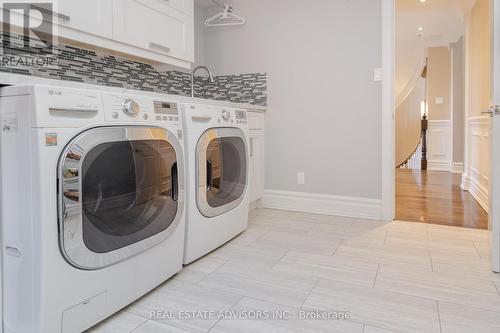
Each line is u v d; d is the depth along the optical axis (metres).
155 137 1.61
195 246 2.02
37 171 1.13
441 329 1.35
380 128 2.96
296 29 3.23
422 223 2.85
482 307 1.51
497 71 1.84
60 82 1.33
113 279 1.43
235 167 2.43
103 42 1.96
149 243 1.60
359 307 1.52
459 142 5.91
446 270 1.91
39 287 1.16
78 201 1.24
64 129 1.20
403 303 1.55
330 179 3.17
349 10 3.01
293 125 3.29
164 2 2.38
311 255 2.14
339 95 3.10
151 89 2.93
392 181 2.95
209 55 3.63
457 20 5.20
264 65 3.38
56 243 1.19
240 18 3.36
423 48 6.70
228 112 2.32
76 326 1.28
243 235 2.54
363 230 2.67
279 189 3.38
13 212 1.21
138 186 1.52
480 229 2.67
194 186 1.98
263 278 1.82
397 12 4.82
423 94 6.76
